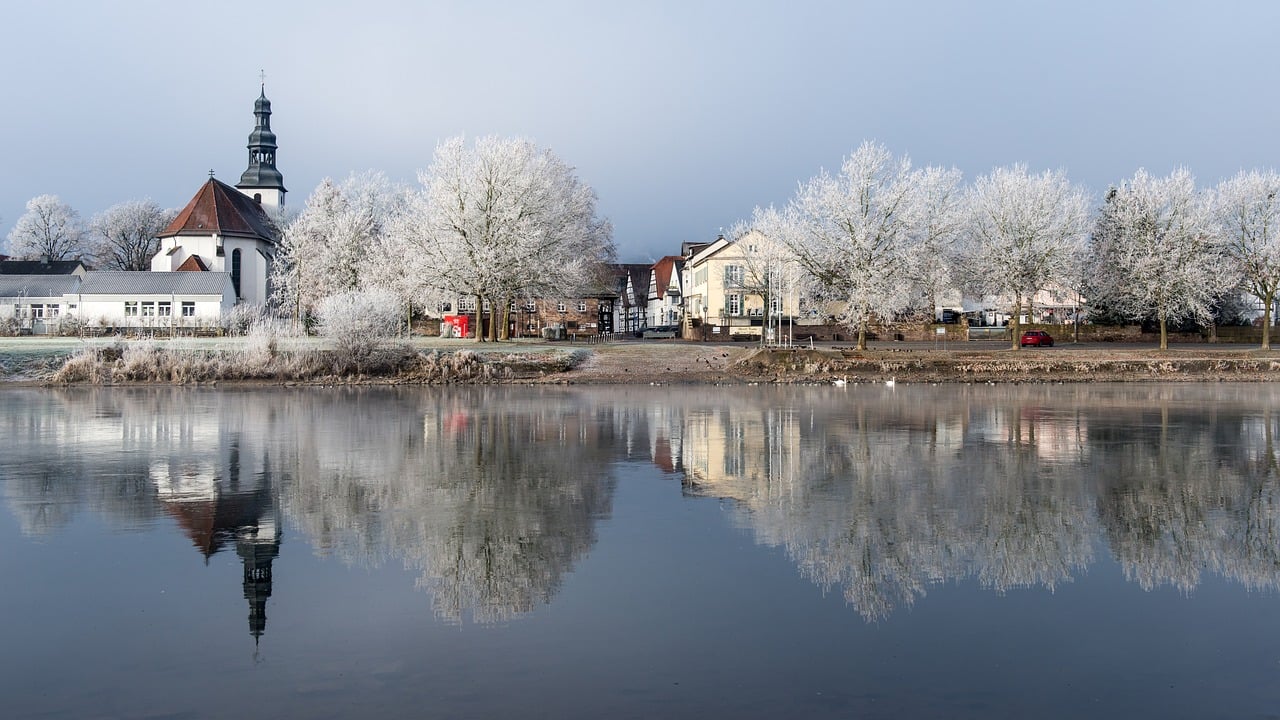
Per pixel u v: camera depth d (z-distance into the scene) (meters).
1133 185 74.75
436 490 23.64
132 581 15.77
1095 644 13.02
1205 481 24.98
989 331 94.12
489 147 68.31
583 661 12.34
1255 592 15.37
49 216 141.50
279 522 20.06
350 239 85.62
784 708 10.91
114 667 12.10
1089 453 29.77
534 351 64.06
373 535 18.98
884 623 13.82
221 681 11.66
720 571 16.47
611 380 59.88
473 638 13.16
